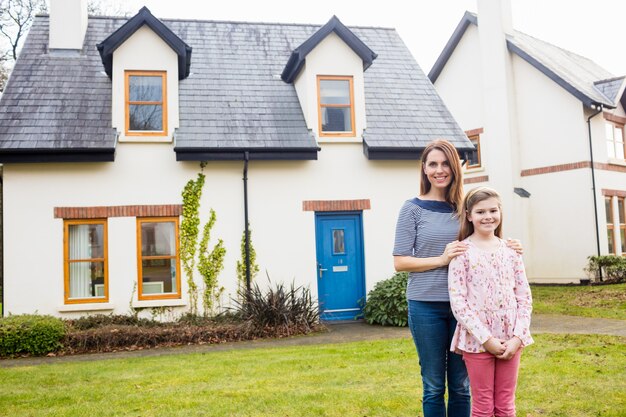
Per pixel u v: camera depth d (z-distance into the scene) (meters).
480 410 3.41
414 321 3.65
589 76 19.31
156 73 11.72
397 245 3.75
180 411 5.14
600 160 16.72
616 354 6.98
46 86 11.95
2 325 9.09
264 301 10.52
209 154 11.27
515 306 3.52
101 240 11.20
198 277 11.38
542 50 19.72
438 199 3.86
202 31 14.37
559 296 13.97
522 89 18.09
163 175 11.41
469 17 19.22
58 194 10.95
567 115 16.84
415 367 6.67
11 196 10.78
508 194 17.84
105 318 10.62
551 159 17.28
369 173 12.38
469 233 3.67
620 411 4.71
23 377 7.01
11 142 10.57
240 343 9.54
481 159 18.91
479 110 19.08
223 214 11.61
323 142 12.15
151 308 11.16
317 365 7.04
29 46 12.85
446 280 3.60
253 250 11.66
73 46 12.87
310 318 10.82
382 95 13.49
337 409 5.02
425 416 3.59
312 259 11.93
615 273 15.71
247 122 12.05
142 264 11.27
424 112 13.28
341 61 12.45
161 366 7.41
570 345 7.75
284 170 11.98
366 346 8.42
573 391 5.36
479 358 3.41
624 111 18.33
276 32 14.84
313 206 12.02
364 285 12.12
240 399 5.50
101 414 5.15
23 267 10.73
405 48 15.27
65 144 10.74
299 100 12.90
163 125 11.66
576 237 16.56
